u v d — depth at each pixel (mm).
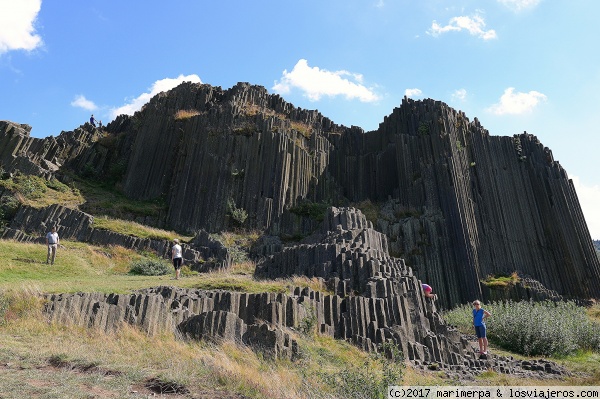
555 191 43344
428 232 37156
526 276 38250
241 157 40312
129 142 52031
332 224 25859
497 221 40438
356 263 18578
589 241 42125
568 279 40094
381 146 49500
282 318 13188
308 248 20734
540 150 45906
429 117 44719
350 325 14398
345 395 8039
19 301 11500
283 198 38688
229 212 37469
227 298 13734
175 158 45906
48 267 21156
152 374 8047
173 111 49188
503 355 16203
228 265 27594
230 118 43094
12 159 40875
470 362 14031
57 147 46812
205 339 11164
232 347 10570
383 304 15688
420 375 11531
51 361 8414
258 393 7613
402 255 35781
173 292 13961
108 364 8406
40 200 36281
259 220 37219
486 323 19719
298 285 16734
